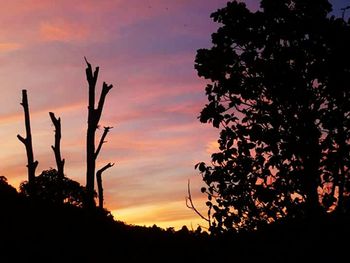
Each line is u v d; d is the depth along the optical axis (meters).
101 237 19.11
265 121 10.48
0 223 18.72
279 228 9.98
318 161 10.08
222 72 11.10
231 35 10.98
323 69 10.12
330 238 9.53
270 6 10.71
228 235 10.38
